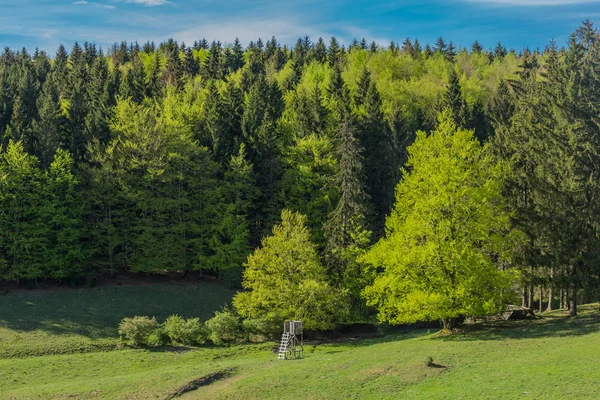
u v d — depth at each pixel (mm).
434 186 33969
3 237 53531
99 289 54938
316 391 24953
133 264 59094
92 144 61469
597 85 47125
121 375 33188
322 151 63781
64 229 54844
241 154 62812
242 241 59875
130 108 68125
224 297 55406
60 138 63219
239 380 28062
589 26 49688
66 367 35250
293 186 63125
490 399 21484
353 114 67875
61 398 27375
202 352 39375
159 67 132500
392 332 47500
